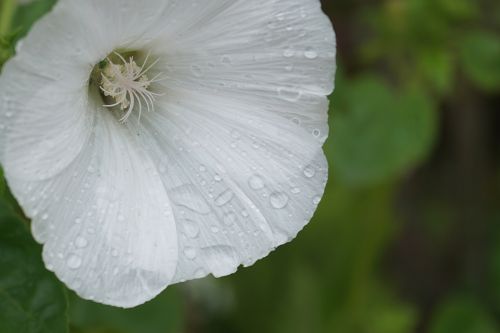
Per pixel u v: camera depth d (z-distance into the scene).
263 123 0.39
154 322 0.47
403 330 0.59
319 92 0.38
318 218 0.56
